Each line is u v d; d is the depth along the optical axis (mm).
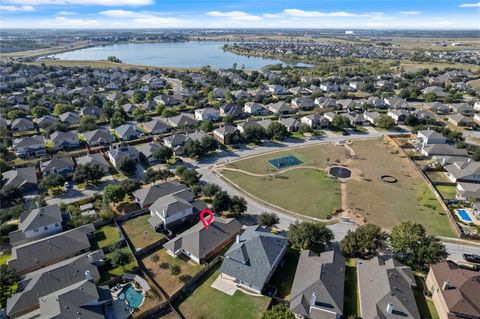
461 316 50250
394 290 54188
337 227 78750
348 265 64875
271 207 87250
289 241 71000
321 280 55938
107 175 104375
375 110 170250
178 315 53906
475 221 79812
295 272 62812
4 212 78875
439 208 86000
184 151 117688
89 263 62938
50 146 125688
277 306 49875
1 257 68438
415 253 62781
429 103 178000
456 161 104500
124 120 153625
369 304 53219
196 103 180500
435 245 62688
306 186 98125
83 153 118188
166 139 126500
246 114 168125
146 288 59594
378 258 63312
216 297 57719
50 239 68188
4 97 187125
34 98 182750
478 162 100875
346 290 58719
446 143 126875
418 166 108250
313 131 143750
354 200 90312
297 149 125938
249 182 100562
